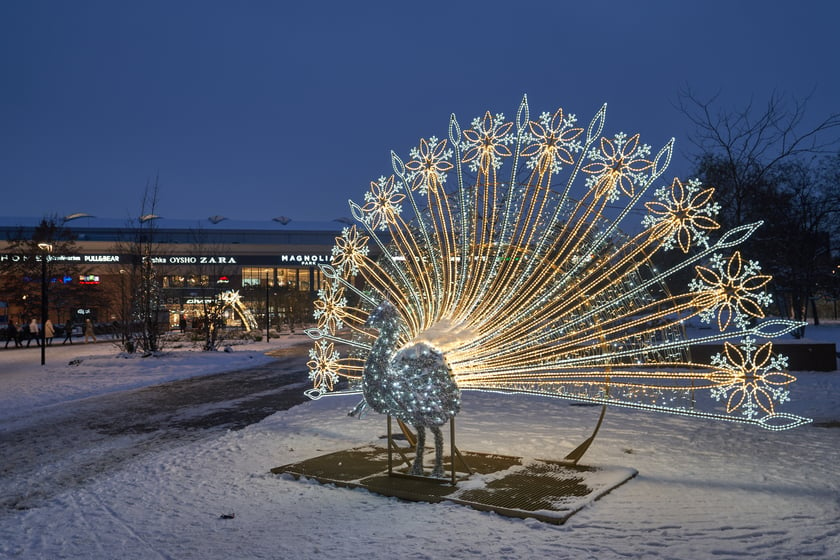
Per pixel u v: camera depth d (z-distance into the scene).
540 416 10.90
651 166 6.50
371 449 8.27
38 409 12.87
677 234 6.46
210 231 64.31
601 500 6.05
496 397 13.28
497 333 6.94
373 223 8.05
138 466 7.81
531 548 4.86
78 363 21.72
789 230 22.69
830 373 15.80
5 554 5.00
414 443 8.23
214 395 14.80
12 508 6.30
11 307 58.25
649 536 5.09
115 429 10.64
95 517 5.87
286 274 68.81
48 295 51.88
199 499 6.35
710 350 16.03
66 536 5.38
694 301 6.53
